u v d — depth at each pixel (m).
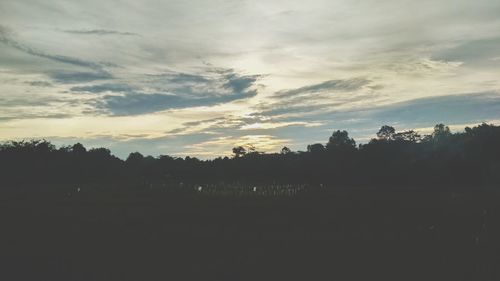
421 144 85.75
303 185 66.75
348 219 30.38
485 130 77.62
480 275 16.44
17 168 88.75
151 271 17.06
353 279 16.16
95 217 30.73
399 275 16.58
